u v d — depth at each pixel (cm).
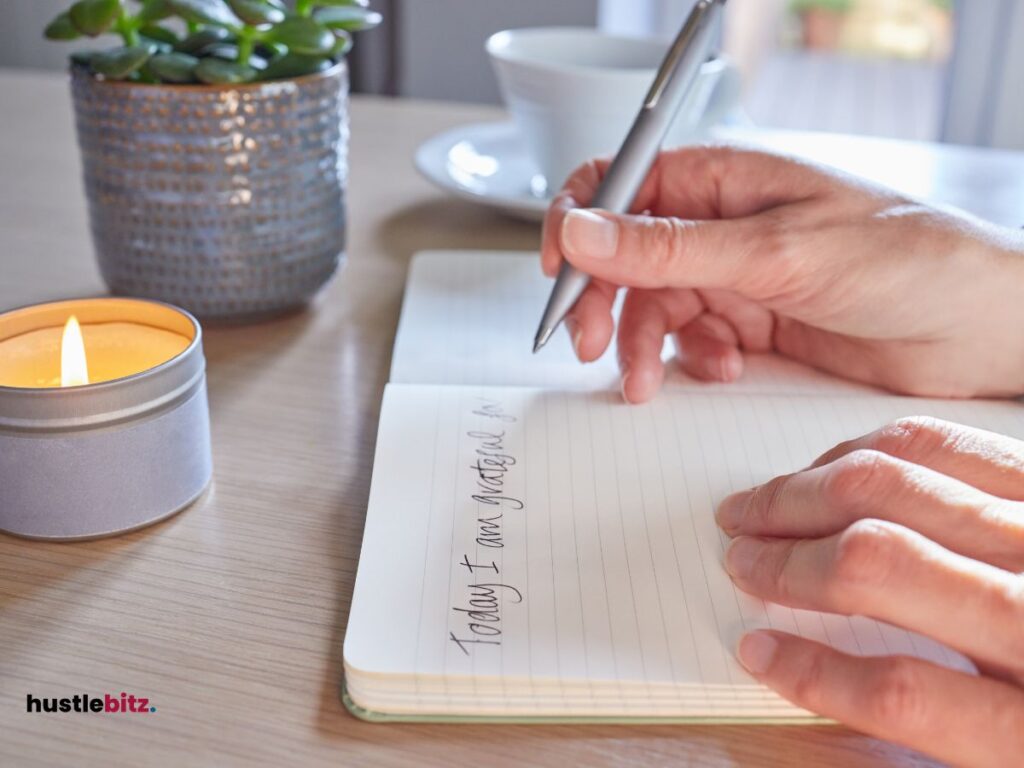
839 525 37
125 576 40
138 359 46
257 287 60
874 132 330
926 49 418
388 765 32
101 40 139
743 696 34
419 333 59
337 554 42
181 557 41
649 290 58
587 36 89
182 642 37
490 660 34
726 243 50
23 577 40
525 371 55
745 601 37
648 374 51
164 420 41
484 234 78
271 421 52
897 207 52
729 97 88
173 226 58
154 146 56
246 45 58
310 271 62
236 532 43
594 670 34
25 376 45
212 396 54
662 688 33
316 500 45
